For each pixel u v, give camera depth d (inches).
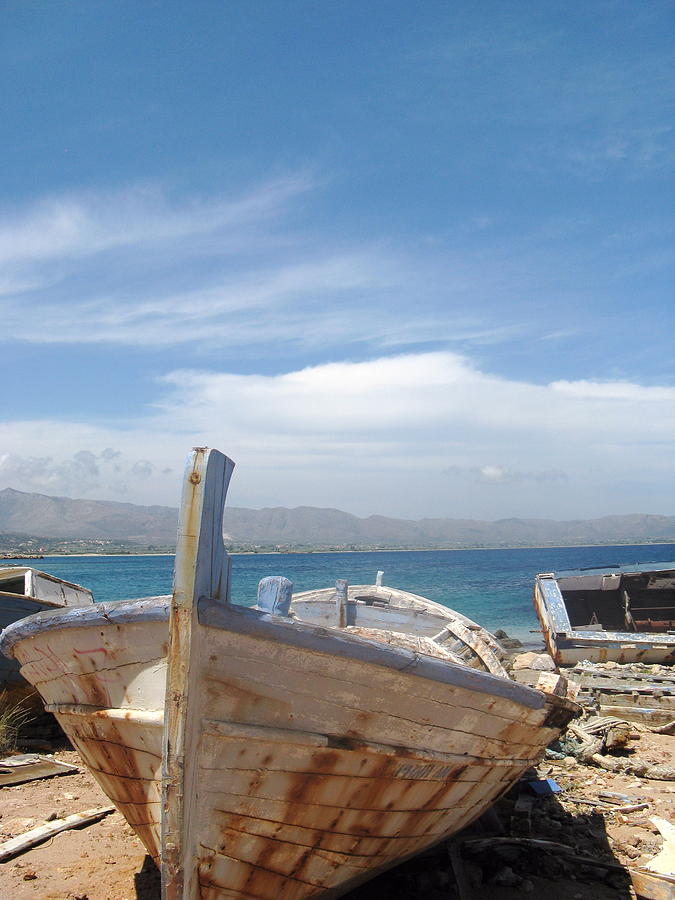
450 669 114.0
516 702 124.4
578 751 229.0
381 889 143.9
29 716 247.3
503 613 845.2
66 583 358.0
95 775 135.8
